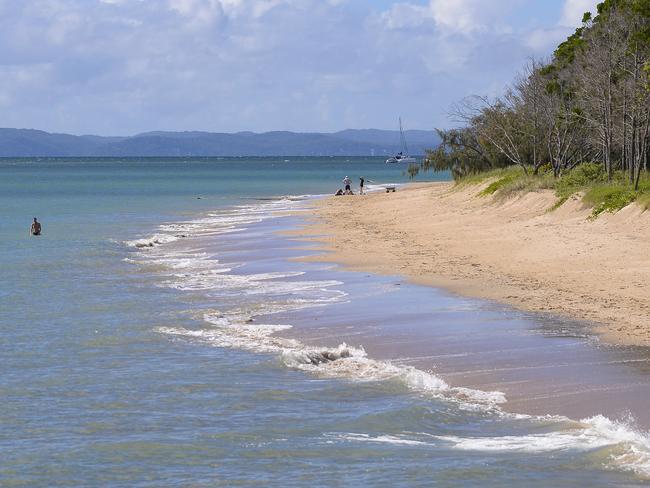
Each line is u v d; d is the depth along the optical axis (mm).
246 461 14969
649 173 56594
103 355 23766
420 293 31438
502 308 27828
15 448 15891
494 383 19344
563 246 40750
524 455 14781
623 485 13258
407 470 14227
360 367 21375
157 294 34000
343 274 37156
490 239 47188
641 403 17281
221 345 24578
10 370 22172
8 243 56500
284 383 20281
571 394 18141
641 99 53750
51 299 33406
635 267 33969
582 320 25422
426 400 18312
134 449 15742
